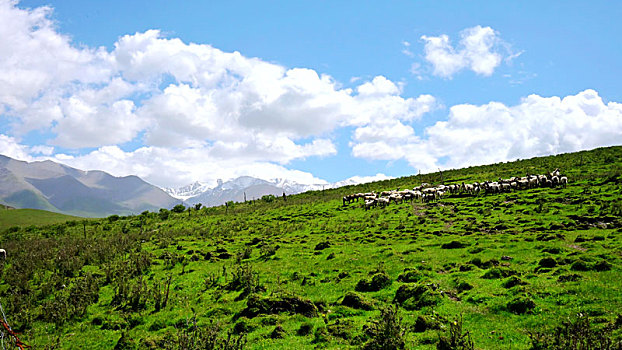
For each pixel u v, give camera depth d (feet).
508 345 40.63
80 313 68.74
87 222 278.67
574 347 34.88
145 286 76.79
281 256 104.27
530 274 61.57
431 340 43.37
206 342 41.16
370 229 140.26
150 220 257.96
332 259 92.84
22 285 87.10
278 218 203.41
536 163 283.79
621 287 50.78
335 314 55.36
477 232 111.45
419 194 214.07
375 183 338.95
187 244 139.74
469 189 202.08
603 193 144.05
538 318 45.85
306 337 48.85
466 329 46.14
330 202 245.86
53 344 55.88
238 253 109.70
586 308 46.09
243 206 304.09
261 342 48.06
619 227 96.73
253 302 59.72
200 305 67.77
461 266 72.18
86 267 109.70
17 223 358.23
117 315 66.49
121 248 132.57
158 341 50.93
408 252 91.20
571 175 203.00
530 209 136.46
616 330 38.37
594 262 61.93
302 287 72.90
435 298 55.67
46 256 125.08
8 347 48.91
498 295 54.60
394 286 66.18
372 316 53.78
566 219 113.60
